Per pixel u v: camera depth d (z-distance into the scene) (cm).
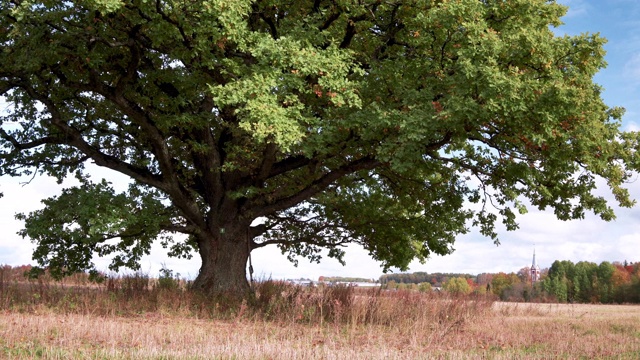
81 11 1616
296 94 1692
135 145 2156
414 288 2067
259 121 1466
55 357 927
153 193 1991
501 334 1490
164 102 1836
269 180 2223
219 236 2103
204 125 1878
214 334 1279
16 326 1229
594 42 1639
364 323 1617
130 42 1653
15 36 1608
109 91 1731
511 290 9250
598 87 1772
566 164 1719
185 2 1541
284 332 1378
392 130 1608
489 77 1458
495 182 2039
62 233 1855
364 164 1838
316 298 1711
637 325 1845
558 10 1805
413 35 1772
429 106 1554
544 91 1523
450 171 2188
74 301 1738
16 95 2127
